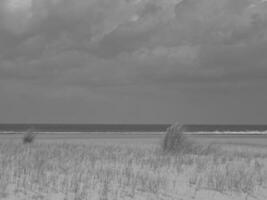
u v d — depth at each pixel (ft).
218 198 32.55
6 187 29.43
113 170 40.57
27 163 41.88
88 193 29.81
